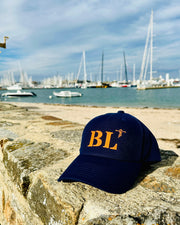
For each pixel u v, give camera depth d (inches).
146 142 55.6
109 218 37.8
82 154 55.6
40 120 164.6
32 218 57.2
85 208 41.8
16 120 162.6
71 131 118.6
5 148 85.6
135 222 36.5
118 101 1175.6
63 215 43.0
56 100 1390.3
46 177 53.9
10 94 1667.1
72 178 46.8
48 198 49.0
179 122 398.3
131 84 4758.9
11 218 74.6
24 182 60.1
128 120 57.7
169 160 68.2
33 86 5349.4
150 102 1047.6
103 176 46.6
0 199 88.3
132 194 45.9
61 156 73.6
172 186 49.8
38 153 76.8
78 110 682.2
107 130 55.6
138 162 51.6
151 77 2454.5
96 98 1461.6
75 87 4936.0
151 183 51.3
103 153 52.2
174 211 38.7
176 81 4918.8
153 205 41.1
